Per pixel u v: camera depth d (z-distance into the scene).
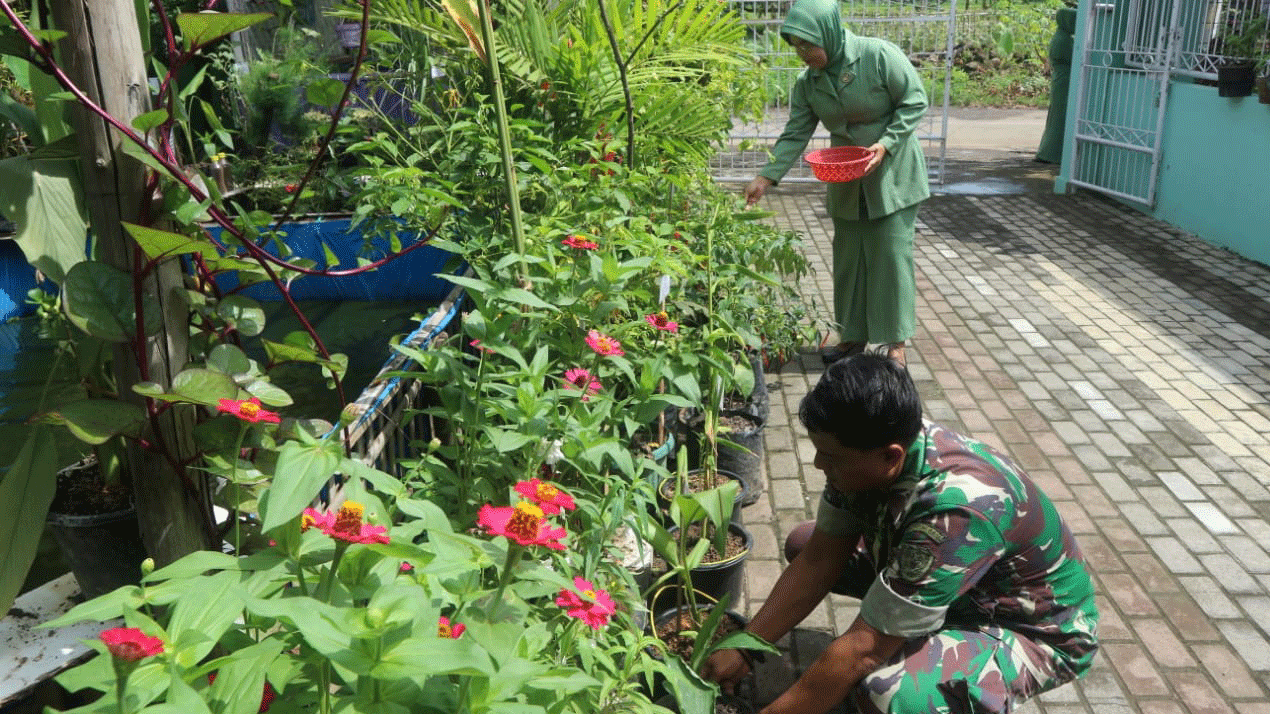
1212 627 3.14
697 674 2.17
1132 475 4.11
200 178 1.92
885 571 2.19
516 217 2.64
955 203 8.97
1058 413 4.69
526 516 1.31
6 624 2.21
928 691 2.21
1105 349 5.46
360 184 5.18
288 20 7.05
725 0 4.77
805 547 2.62
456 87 4.54
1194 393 4.88
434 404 3.40
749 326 3.96
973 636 2.30
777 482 4.09
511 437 2.02
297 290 6.18
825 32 4.50
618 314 3.06
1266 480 4.04
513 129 3.56
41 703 2.08
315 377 5.07
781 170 4.83
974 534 2.13
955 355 5.42
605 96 4.25
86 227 1.92
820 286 6.62
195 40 1.78
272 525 1.27
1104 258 7.20
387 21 4.28
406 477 2.17
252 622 1.38
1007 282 6.69
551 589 1.59
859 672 2.20
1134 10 8.29
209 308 1.91
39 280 3.02
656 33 4.62
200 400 1.74
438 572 1.32
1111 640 3.08
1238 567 3.46
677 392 3.42
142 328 1.77
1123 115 8.61
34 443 1.79
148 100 1.79
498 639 1.31
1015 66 15.39
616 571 2.19
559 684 1.29
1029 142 11.88
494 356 2.69
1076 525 3.74
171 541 1.95
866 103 4.61
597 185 3.54
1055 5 15.62
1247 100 7.00
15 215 1.74
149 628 1.17
